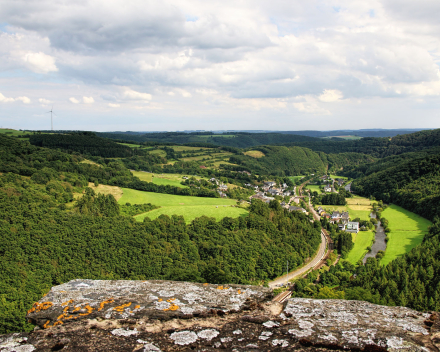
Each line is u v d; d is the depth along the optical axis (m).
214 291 8.92
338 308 7.79
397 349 6.03
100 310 7.77
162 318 7.45
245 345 6.44
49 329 7.08
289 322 7.22
